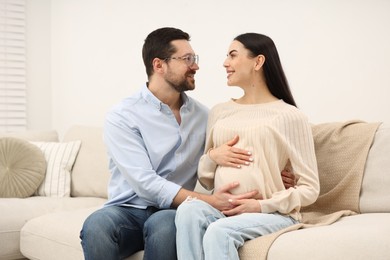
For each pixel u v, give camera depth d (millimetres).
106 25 3844
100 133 3270
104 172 3104
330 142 2197
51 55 4289
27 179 3082
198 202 1864
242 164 1966
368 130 2125
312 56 2695
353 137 2145
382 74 2426
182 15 3328
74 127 3467
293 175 2029
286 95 2139
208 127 2205
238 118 2086
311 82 2711
